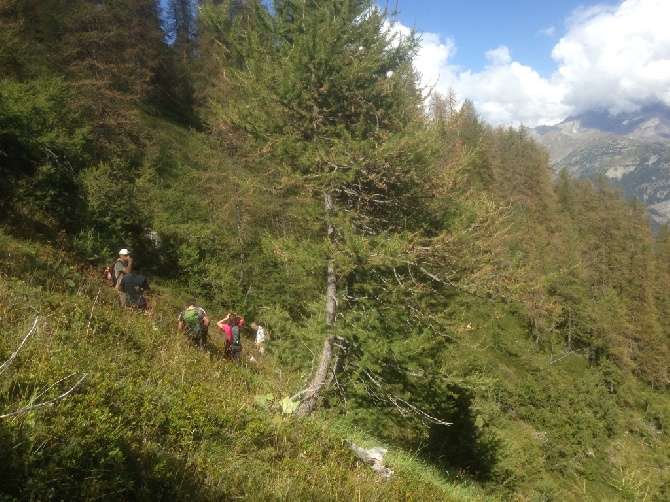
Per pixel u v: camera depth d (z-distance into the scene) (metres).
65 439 3.09
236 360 10.48
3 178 13.77
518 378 40.91
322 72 8.62
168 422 4.42
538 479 21.20
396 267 8.88
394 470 6.78
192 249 22.75
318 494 4.47
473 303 9.49
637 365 64.50
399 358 9.02
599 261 77.56
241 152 22.64
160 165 31.14
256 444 5.12
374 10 9.31
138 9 46.62
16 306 6.46
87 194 18.39
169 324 10.70
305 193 9.02
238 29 9.26
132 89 37.12
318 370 9.59
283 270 19.88
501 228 9.23
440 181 8.91
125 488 2.96
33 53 26.72
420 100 9.59
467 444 14.09
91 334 6.64
